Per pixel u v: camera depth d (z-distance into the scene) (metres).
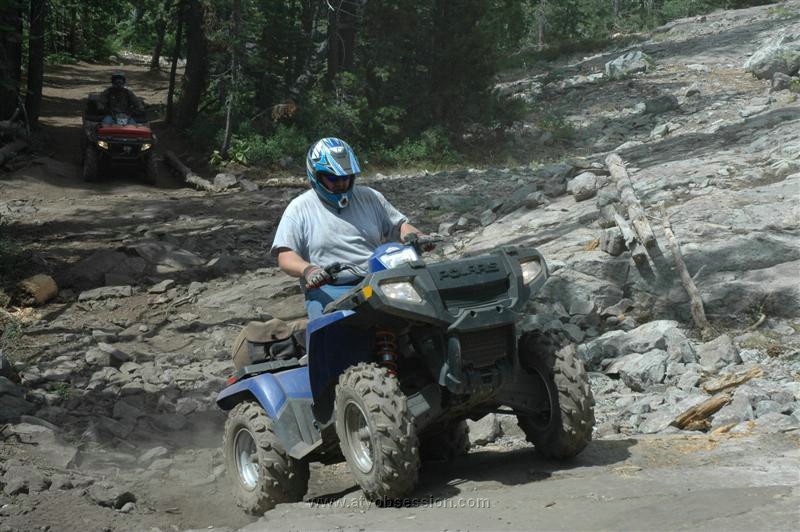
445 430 7.43
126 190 26.38
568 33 69.81
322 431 6.50
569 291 12.84
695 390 9.55
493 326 5.97
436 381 6.09
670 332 11.12
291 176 29.23
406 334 6.37
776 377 9.66
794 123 20.64
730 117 28.11
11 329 13.56
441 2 33.31
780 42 35.97
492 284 6.14
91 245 18.56
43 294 15.03
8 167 26.95
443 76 33.16
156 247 17.66
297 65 35.12
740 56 40.81
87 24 64.50
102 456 8.88
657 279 12.64
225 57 32.38
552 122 33.62
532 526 5.09
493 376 6.04
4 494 7.22
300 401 6.85
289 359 7.58
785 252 12.41
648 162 20.64
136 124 27.62
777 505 4.97
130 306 15.02
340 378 6.16
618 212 15.39
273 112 31.70
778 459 6.20
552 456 6.71
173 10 40.00
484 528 5.15
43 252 17.73
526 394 6.64
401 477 5.77
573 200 18.17
